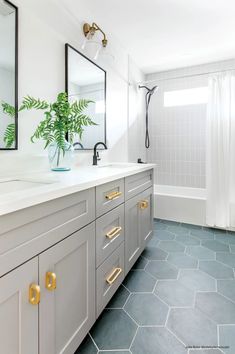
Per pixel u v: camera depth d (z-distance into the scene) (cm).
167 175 365
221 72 292
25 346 79
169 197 331
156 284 175
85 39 200
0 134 129
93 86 216
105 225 135
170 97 362
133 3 193
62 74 176
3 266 70
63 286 98
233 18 215
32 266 81
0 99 128
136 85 329
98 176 131
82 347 119
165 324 135
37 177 129
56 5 169
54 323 93
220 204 295
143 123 359
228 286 172
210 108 296
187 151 349
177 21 220
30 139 148
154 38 255
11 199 73
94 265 124
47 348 89
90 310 120
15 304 74
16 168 140
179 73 349
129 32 241
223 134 291
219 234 281
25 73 144
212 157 297
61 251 96
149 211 225
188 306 150
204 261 212
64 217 98
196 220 315
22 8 141
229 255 224
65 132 158
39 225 84
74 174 142
